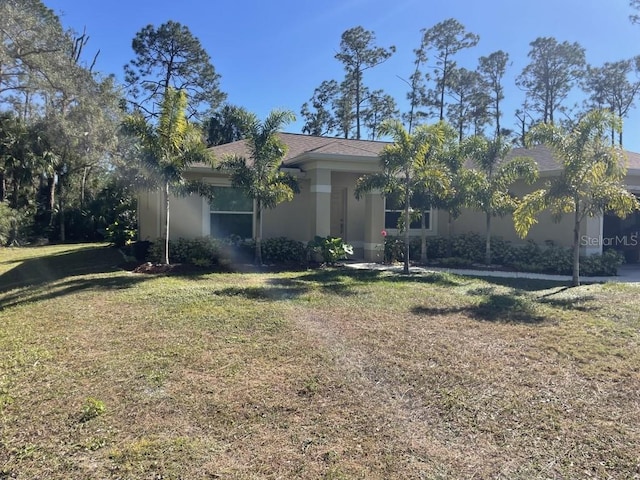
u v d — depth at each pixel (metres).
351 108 40.00
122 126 11.98
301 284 9.73
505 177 12.78
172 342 5.69
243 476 3.01
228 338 5.83
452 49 36.12
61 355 5.29
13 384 4.47
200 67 39.41
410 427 3.64
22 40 23.62
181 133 11.81
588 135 9.43
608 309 7.35
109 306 7.68
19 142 27.98
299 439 3.47
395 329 6.27
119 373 4.72
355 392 4.27
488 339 5.80
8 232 24.80
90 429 3.62
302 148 16.88
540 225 14.05
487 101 37.09
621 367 4.83
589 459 3.19
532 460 3.18
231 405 4.01
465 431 3.58
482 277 11.11
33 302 8.30
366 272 11.86
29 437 3.51
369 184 12.19
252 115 12.22
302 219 15.21
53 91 25.86
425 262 14.01
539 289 9.41
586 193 9.56
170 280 10.34
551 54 35.19
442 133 11.84
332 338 5.85
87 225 29.91
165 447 3.35
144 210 15.41
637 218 16.28
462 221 16.48
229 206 14.47
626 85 34.16
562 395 4.18
